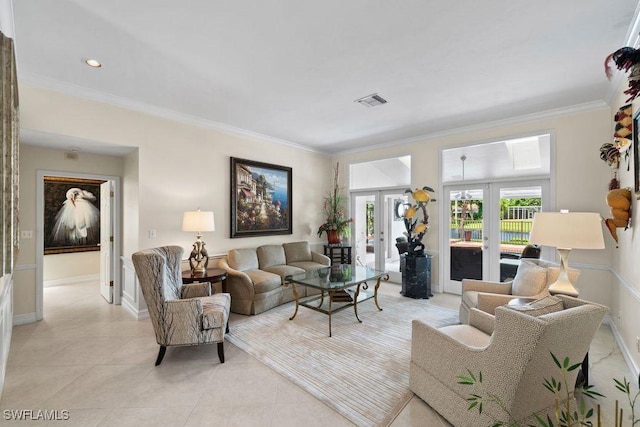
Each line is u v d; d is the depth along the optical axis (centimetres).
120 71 276
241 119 413
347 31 217
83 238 563
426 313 374
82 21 204
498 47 237
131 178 380
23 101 281
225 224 444
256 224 482
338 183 619
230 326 333
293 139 518
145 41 229
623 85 283
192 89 315
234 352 271
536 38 224
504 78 290
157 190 372
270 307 394
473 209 453
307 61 259
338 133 480
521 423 148
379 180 572
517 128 402
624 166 278
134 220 369
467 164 457
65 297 453
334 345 283
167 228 381
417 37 224
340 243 580
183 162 397
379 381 222
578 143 358
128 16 200
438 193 477
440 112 383
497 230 432
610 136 336
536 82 298
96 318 360
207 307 271
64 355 265
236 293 379
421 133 480
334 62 260
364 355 263
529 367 140
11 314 301
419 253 458
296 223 556
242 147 467
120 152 386
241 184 461
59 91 300
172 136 386
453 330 211
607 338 302
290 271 438
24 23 205
